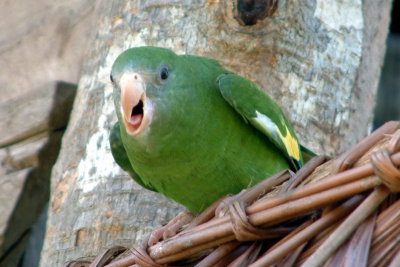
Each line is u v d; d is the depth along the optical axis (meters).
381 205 4.61
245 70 7.77
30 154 10.05
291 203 4.82
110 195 7.57
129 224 7.42
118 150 7.33
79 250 7.48
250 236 4.98
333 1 8.29
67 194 7.87
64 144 8.29
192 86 6.83
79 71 10.70
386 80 13.64
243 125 7.02
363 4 8.62
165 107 6.67
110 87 8.06
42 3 11.19
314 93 7.97
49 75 10.75
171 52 6.90
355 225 4.54
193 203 7.12
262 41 7.80
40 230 11.10
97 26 8.63
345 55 8.30
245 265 5.06
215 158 6.84
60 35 10.91
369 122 8.70
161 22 8.02
